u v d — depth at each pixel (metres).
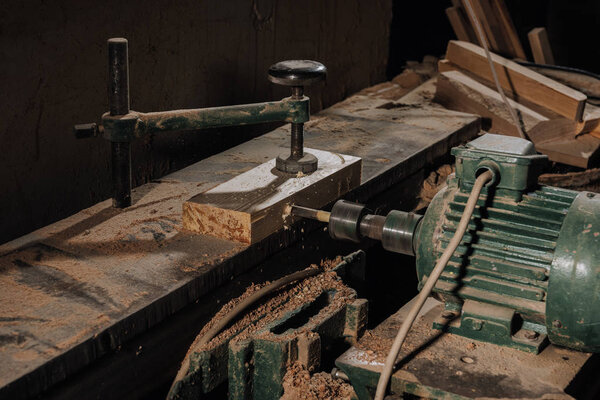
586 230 1.09
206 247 1.22
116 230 1.26
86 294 1.13
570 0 2.23
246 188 1.29
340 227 1.24
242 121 1.29
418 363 1.11
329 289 1.25
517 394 1.06
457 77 1.79
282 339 1.13
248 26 1.58
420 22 2.26
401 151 1.54
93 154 1.35
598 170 1.73
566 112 1.70
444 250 1.15
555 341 1.11
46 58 1.27
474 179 1.15
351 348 1.14
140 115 1.25
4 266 1.17
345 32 1.82
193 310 1.18
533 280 1.12
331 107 1.77
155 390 1.16
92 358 1.06
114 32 1.35
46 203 1.31
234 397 1.14
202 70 1.51
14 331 1.07
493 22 1.90
